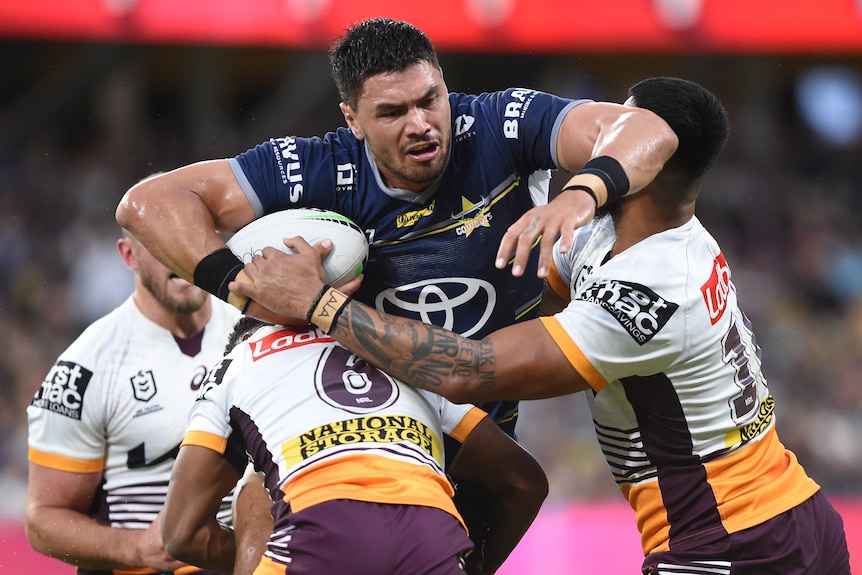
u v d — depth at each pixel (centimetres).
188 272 1130
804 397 3831
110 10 3638
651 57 4588
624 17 3716
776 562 1132
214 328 1462
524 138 1170
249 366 1102
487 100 1204
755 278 4284
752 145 4706
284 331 1127
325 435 1041
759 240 4434
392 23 1121
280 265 1096
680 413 1134
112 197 4203
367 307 1089
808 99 4766
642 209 1118
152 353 1421
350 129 1216
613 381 1127
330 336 1099
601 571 2094
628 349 1091
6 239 3953
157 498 1411
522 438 3316
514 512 1198
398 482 1026
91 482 1403
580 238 1191
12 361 3553
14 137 4344
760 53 3850
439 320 1223
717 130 1105
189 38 3672
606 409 1171
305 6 3641
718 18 3784
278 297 1088
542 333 1091
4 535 1898
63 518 1369
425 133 1104
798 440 3691
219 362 1137
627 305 1086
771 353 3984
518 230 999
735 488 1143
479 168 1178
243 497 1145
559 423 3353
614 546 2130
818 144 4734
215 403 1096
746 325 1216
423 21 3619
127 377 1403
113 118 4403
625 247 1125
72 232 4047
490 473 1175
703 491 1143
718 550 1133
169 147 4406
